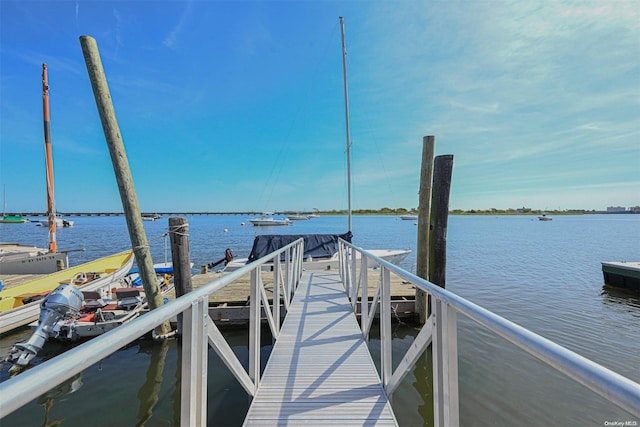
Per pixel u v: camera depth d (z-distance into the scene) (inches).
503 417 137.7
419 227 236.5
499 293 364.5
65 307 194.1
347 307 196.2
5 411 24.0
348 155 418.3
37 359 190.4
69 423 135.0
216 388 155.9
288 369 117.7
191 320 59.4
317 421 87.8
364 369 118.0
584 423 134.7
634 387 26.2
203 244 897.5
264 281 286.7
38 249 516.1
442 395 63.2
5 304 239.9
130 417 138.6
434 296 66.6
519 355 190.4
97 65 190.7
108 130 193.3
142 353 193.5
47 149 387.2
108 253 690.8
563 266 550.9
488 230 1701.5
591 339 229.9
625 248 831.7
